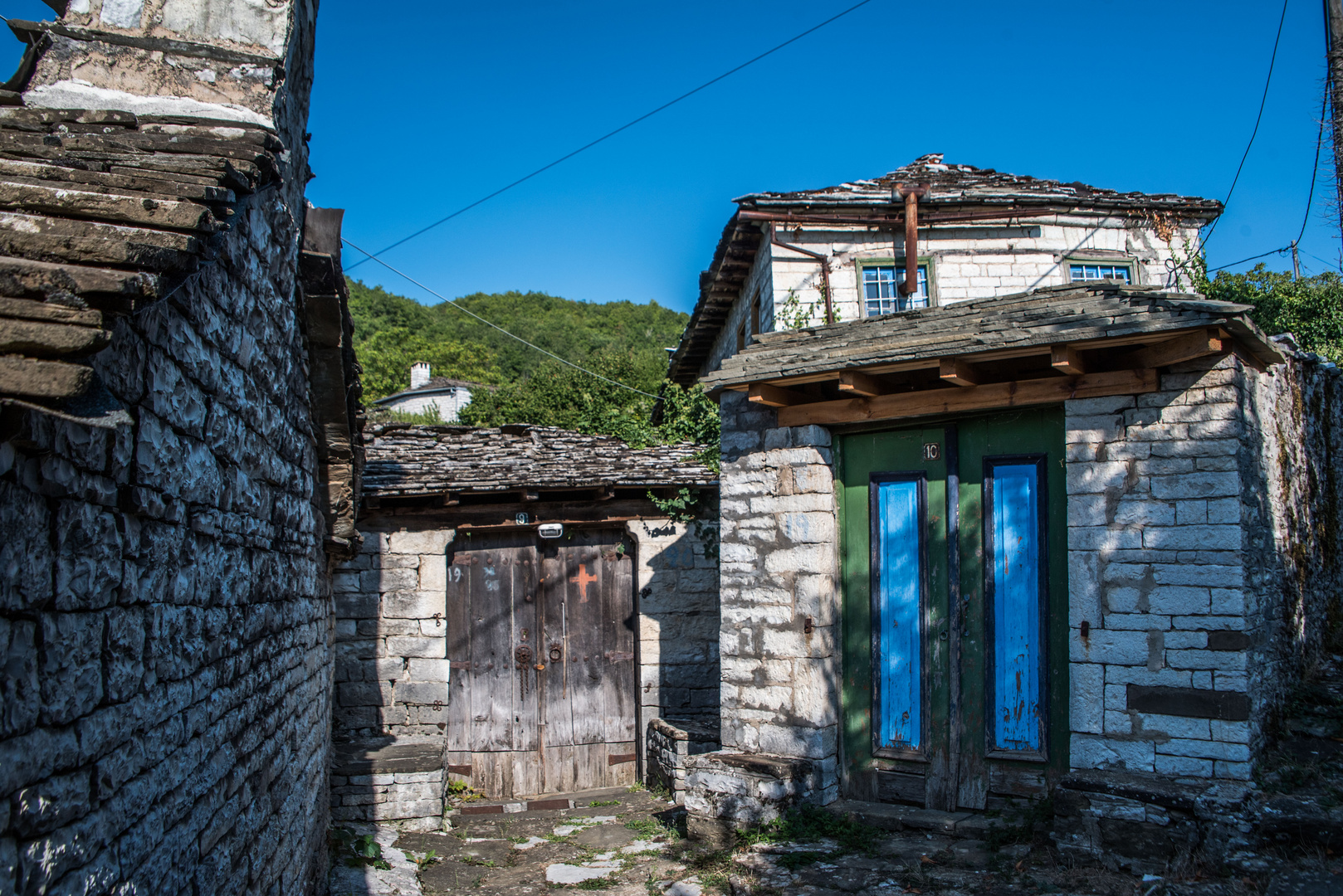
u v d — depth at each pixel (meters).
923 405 6.21
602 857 6.50
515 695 8.88
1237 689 5.02
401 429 10.05
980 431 6.19
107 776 2.03
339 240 4.49
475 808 8.23
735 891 5.37
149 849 2.28
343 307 4.62
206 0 3.70
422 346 42.31
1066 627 5.75
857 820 6.07
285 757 4.04
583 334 50.94
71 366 1.64
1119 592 5.39
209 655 2.81
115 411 1.78
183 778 2.54
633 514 9.01
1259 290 13.09
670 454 9.78
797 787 6.18
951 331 5.85
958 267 11.83
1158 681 5.23
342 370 4.87
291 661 4.24
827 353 6.24
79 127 2.89
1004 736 5.91
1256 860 4.63
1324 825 4.61
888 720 6.42
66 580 1.83
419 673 8.52
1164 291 5.45
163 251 2.01
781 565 6.65
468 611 8.91
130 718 2.17
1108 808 5.02
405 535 8.64
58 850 1.79
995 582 6.04
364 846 6.35
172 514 2.46
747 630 6.77
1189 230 12.34
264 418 3.59
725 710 6.84
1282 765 5.33
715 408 11.49
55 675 1.78
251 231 3.27
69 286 1.78
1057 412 5.90
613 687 9.09
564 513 8.91
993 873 5.20
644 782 8.73
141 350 2.22
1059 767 5.69
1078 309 5.42
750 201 11.24
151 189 2.32
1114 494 5.46
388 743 8.22
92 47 3.46
